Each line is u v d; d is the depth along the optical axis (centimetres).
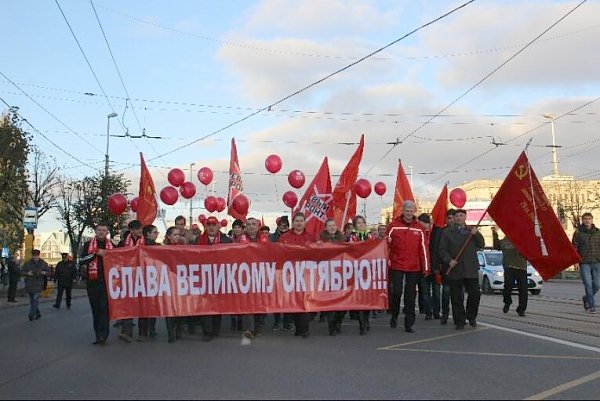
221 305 969
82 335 1120
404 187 1443
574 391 612
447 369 719
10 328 1314
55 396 621
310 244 997
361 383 651
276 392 616
